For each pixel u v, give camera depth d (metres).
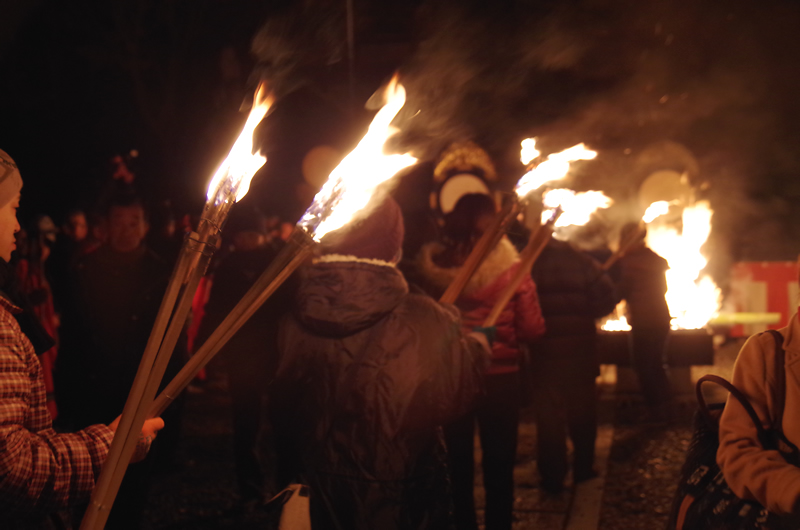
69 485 1.61
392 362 2.28
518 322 3.46
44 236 5.60
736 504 1.76
